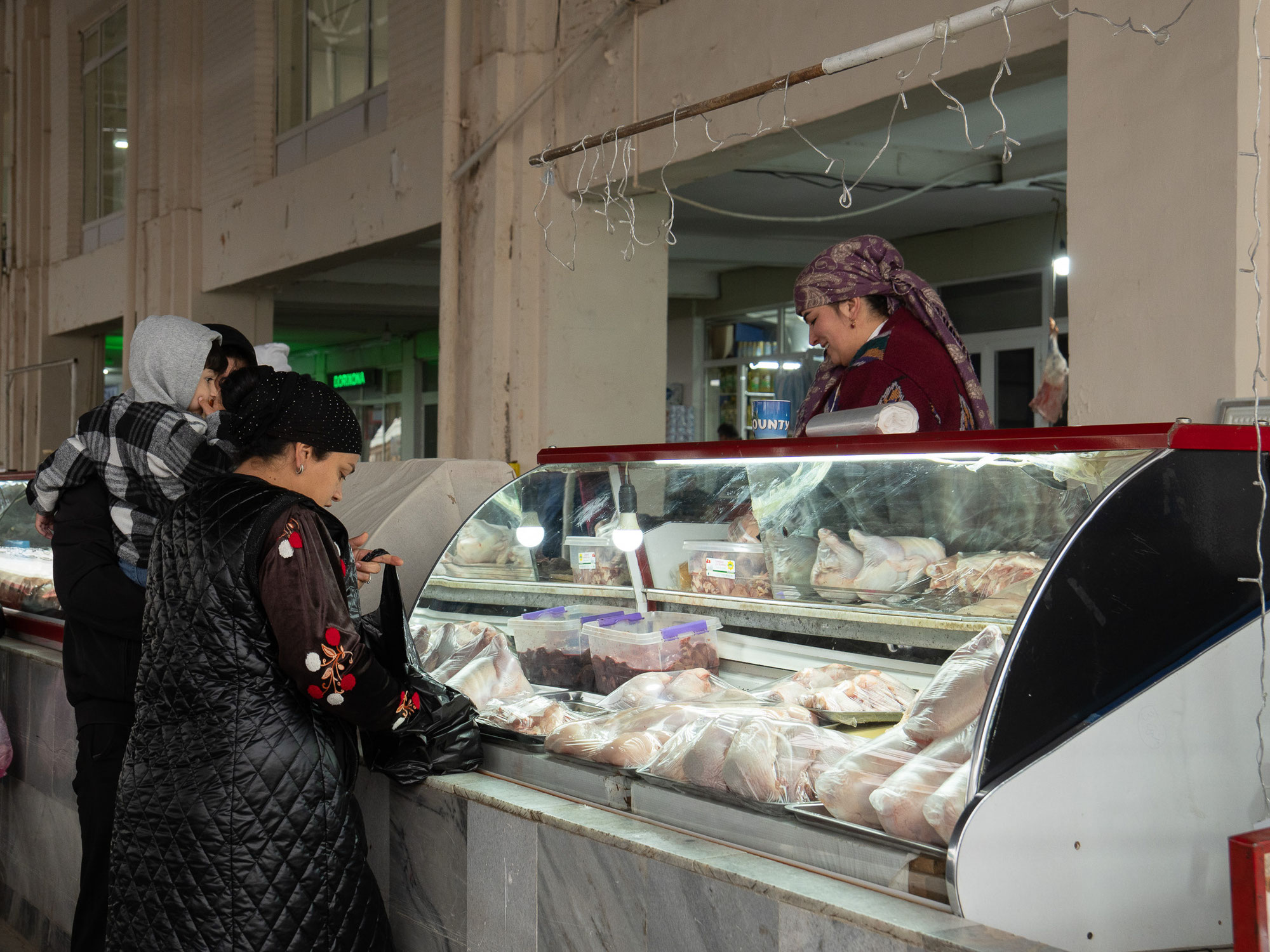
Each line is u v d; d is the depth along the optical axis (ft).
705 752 5.93
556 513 8.64
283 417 6.40
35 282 39.29
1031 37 11.30
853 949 4.63
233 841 5.87
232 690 5.94
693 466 7.67
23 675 11.66
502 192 18.26
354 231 23.17
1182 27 9.70
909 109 13.10
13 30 40.57
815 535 7.01
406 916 7.27
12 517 13.37
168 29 29.94
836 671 6.83
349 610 6.45
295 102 26.71
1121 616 5.04
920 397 8.07
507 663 8.20
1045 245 26.73
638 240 18.10
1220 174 9.43
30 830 11.66
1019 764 4.75
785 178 22.29
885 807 4.99
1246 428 5.40
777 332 35.45
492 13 18.44
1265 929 4.14
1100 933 4.84
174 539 6.14
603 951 5.86
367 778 7.58
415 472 11.39
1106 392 10.52
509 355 18.39
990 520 5.98
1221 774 5.17
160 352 8.40
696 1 15.19
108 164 36.14
